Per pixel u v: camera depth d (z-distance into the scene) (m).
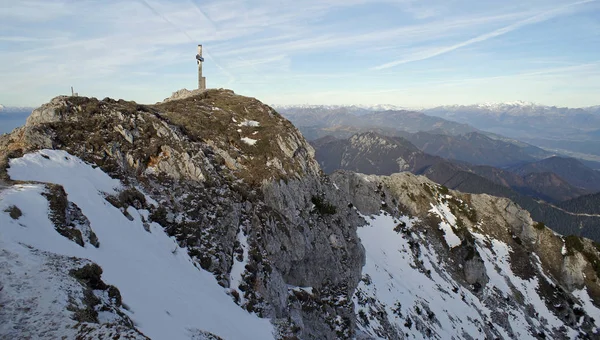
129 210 29.17
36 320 12.73
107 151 34.38
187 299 23.08
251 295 32.97
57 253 17.38
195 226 33.59
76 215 22.44
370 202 95.81
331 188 66.56
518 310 87.12
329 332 42.66
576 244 109.06
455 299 78.31
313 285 47.91
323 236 52.66
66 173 27.56
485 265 96.19
